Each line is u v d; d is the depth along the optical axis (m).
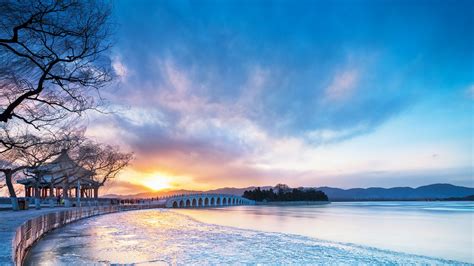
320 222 66.44
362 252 25.38
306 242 29.86
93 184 93.88
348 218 81.56
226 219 73.31
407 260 22.94
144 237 30.98
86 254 20.97
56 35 19.70
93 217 57.59
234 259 21.66
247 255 23.11
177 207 164.38
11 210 44.06
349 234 44.72
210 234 35.00
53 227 34.25
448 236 43.56
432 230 51.72
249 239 31.27
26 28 19.00
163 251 23.53
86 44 20.80
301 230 48.62
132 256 21.16
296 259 22.19
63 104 24.77
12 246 11.43
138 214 75.88
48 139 45.81
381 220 73.88
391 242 37.22
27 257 19.75
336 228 53.12
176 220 57.53
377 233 46.47
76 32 20.20
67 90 22.66
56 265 17.91
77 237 28.84
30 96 23.00
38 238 26.05
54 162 63.66
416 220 74.75
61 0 18.78
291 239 31.70
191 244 27.36
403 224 63.00
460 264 22.56
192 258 21.50
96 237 29.33
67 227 38.03
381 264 21.47
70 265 18.00
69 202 67.31
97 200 93.00
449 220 74.56
